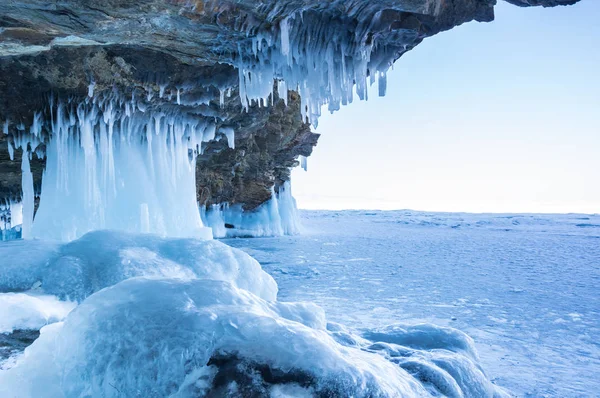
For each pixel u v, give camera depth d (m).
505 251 17.42
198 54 5.53
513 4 4.75
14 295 4.15
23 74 6.57
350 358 2.88
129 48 6.38
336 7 4.44
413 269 11.93
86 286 4.72
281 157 22.50
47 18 4.29
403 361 3.46
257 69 5.68
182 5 4.11
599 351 5.36
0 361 3.33
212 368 2.65
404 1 4.21
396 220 49.06
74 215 7.39
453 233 28.91
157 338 2.83
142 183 8.26
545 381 4.42
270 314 3.44
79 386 2.96
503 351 5.34
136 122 8.27
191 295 3.23
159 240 5.74
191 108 8.56
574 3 4.73
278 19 4.47
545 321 6.68
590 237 25.84
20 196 11.53
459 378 3.48
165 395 2.70
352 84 5.34
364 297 8.24
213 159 18.80
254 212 23.94
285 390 2.50
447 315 6.96
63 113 7.28
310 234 26.02
